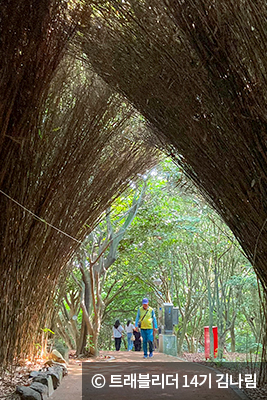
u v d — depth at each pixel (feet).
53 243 18.83
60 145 16.98
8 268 16.33
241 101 11.10
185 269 52.03
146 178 28.40
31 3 11.18
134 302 60.18
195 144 12.51
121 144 19.44
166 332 35.58
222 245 33.68
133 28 11.81
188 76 11.46
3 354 16.56
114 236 31.17
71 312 40.27
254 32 10.28
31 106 13.52
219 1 10.35
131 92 12.98
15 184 15.15
